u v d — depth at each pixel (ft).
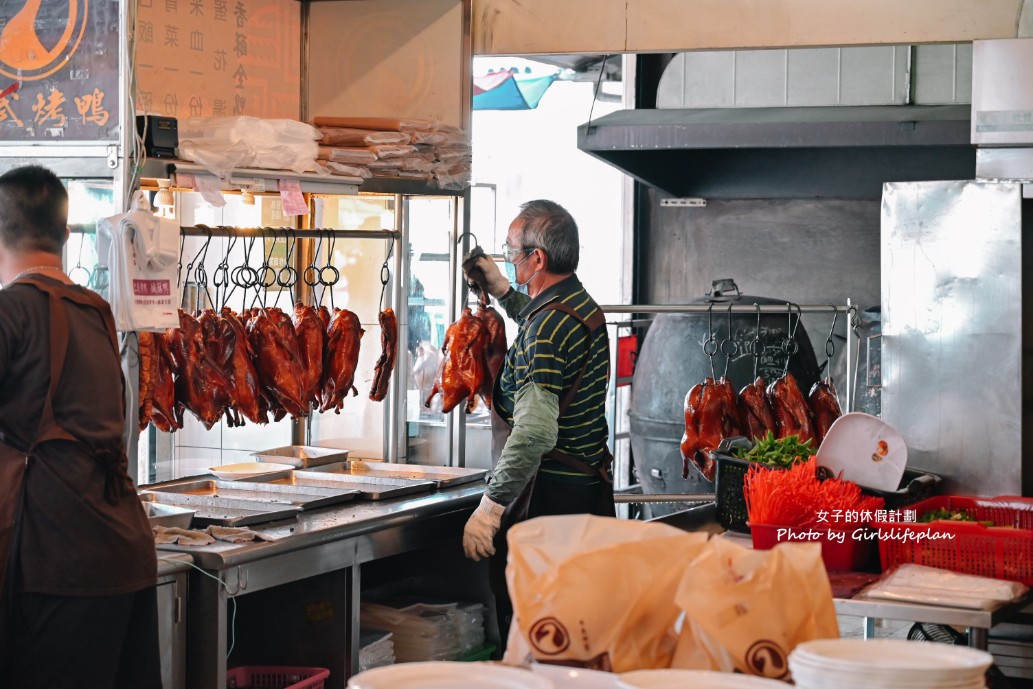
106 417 8.32
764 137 17.88
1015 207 10.93
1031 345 12.02
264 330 11.35
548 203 11.00
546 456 10.89
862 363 19.98
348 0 13.20
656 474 17.70
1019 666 11.19
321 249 13.83
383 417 13.67
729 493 10.28
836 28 12.07
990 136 11.23
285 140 10.91
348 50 13.26
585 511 10.94
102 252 9.48
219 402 11.05
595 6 12.65
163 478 14.58
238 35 12.35
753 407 12.69
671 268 22.52
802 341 16.74
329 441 14.07
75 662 8.02
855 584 8.27
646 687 3.99
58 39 9.63
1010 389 11.02
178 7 11.53
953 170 19.95
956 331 11.22
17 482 7.97
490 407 12.35
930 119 17.44
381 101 13.23
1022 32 11.58
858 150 20.18
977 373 11.14
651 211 22.58
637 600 4.61
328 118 12.14
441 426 13.57
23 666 8.02
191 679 9.07
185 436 14.67
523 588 4.72
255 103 12.64
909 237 11.37
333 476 12.52
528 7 12.81
